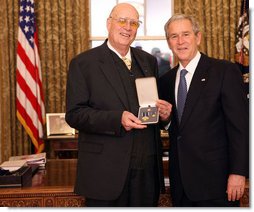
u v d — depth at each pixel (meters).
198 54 2.08
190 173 1.94
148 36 4.95
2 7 4.53
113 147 1.89
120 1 4.95
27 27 4.38
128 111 1.90
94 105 1.93
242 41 4.47
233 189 1.85
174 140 2.05
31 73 4.35
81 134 1.99
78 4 4.66
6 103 4.59
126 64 2.03
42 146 4.41
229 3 4.68
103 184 1.86
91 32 4.96
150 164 1.97
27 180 2.20
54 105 4.68
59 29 4.67
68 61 4.68
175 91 2.10
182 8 4.71
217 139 1.93
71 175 2.37
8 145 4.62
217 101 1.93
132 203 1.91
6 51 4.57
